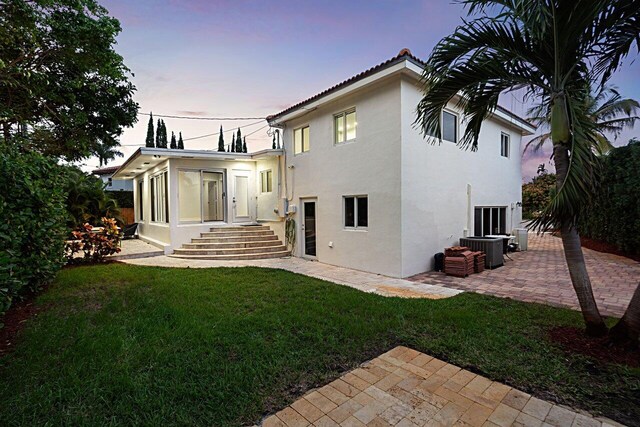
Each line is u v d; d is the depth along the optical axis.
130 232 15.84
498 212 12.70
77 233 8.88
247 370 3.10
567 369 3.08
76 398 2.62
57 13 6.95
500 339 3.79
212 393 2.72
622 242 10.30
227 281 6.94
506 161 13.00
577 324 4.18
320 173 9.92
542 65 3.75
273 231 12.26
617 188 10.30
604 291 6.15
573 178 3.20
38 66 7.45
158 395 2.69
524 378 2.96
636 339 3.29
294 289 6.27
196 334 3.92
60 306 5.00
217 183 12.47
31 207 4.93
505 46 3.81
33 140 8.70
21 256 4.84
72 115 8.98
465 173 10.23
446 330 4.13
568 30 3.40
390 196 7.89
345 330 4.10
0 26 6.01
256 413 2.52
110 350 3.44
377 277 7.86
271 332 4.06
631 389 2.74
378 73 7.73
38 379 2.88
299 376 3.06
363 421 2.44
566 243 3.73
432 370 3.17
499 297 5.81
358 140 8.67
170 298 5.52
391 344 3.77
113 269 8.04
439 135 4.83
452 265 7.97
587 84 4.02
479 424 2.39
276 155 11.67
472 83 4.21
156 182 13.24
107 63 7.81
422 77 4.42
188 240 11.54
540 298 5.79
